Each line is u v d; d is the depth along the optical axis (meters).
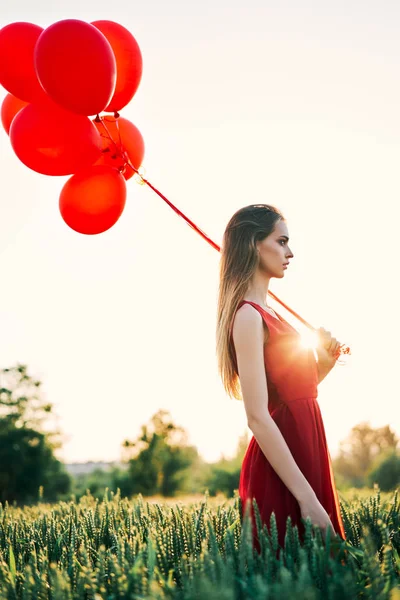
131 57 3.91
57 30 3.32
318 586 1.98
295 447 2.59
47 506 5.52
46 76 3.34
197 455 46.97
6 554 2.94
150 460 46.41
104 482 47.19
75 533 2.91
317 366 2.95
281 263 2.79
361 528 2.86
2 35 3.51
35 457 44.34
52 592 2.07
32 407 45.41
